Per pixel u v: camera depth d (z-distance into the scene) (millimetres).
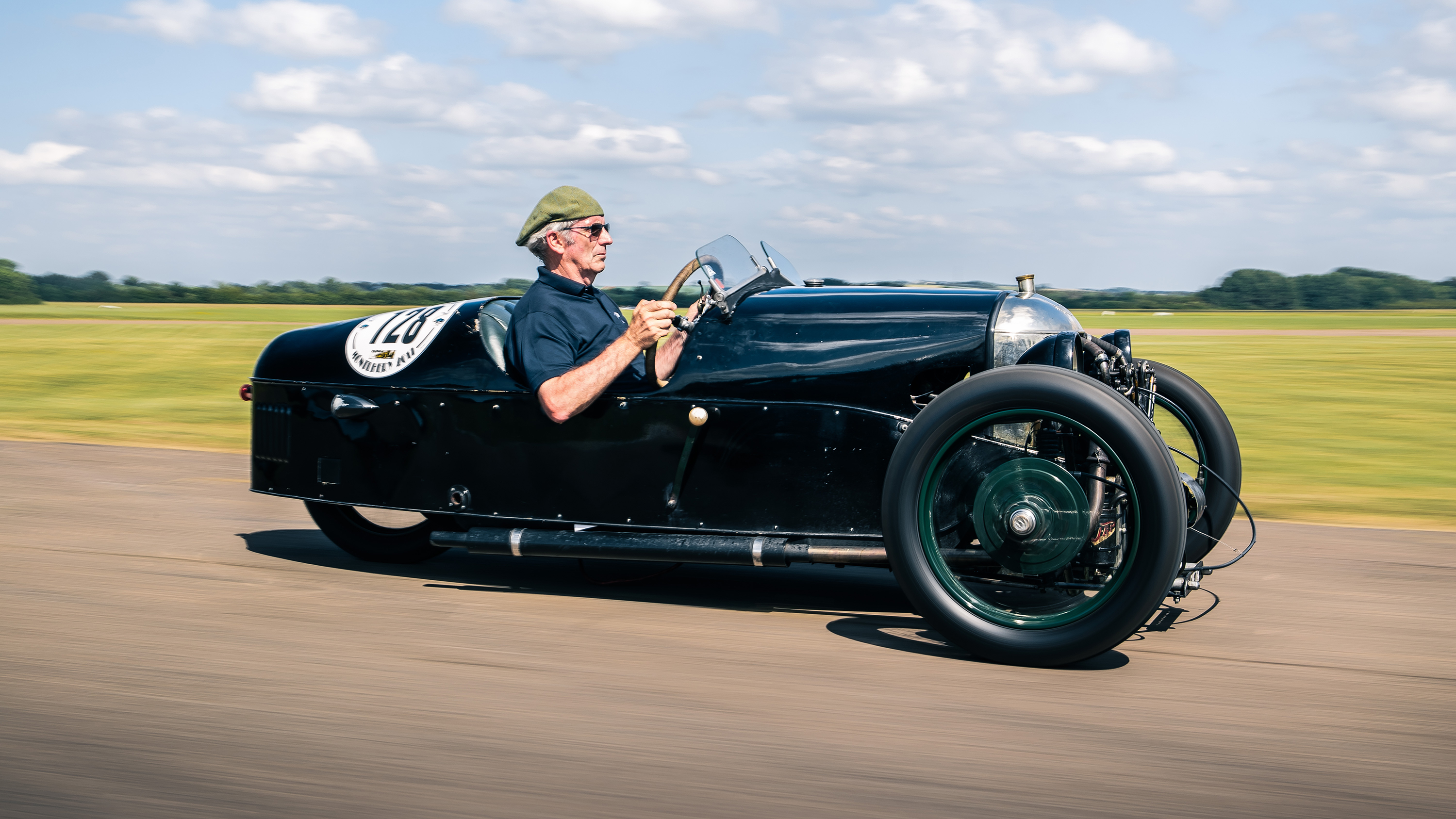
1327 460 8461
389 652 2807
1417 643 3047
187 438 8820
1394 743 2232
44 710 2326
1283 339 45594
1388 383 18609
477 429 3402
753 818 1855
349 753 2113
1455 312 138875
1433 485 7008
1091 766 2098
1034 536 2781
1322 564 4211
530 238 3365
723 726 2293
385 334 3672
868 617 3285
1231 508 3777
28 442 8078
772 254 3682
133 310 102062
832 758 2129
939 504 2947
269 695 2447
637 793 1952
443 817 1846
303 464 3709
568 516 3312
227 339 34750
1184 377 3896
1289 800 1947
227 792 1935
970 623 2740
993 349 3059
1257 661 2840
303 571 3832
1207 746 2205
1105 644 2633
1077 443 2822
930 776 2045
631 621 3178
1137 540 2596
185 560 3973
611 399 3234
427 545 3980
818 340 3135
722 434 3143
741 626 3146
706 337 3213
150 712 2326
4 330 45531
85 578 3615
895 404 3062
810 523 3096
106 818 1827
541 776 2020
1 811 1845
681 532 3227
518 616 3221
